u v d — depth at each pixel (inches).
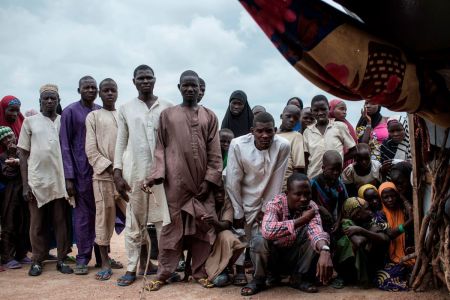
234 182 204.2
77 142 233.1
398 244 191.3
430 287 185.0
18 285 210.8
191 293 190.7
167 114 203.8
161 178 197.3
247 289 186.1
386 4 122.0
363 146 212.8
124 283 205.8
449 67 130.1
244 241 208.4
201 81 253.6
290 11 112.5
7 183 250.7
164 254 200.2
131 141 208.4
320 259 165.9
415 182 180.5
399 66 123.9
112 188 225.8
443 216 157.8
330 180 197.5
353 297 178.2
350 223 189.5
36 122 236.1
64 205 238.8
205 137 203.6
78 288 203.8
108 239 226.4
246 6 113.9
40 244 233.9
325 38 115.0
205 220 197.2
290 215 187.5
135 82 213.5
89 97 238.1
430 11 119.0
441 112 133.9
